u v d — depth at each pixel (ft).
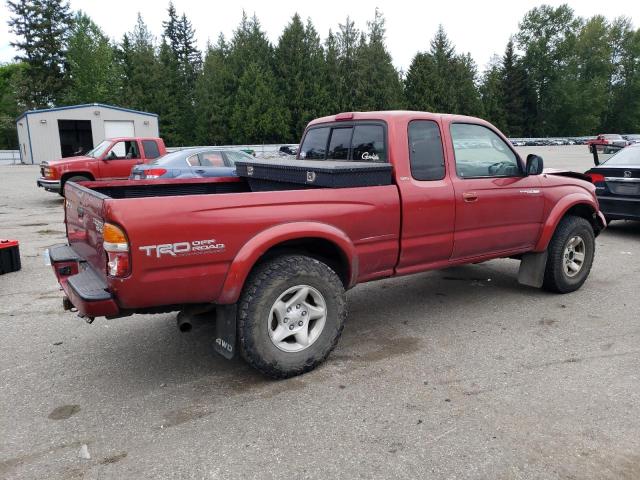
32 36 208.64
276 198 11.23
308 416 10.27
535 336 14.29
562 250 17.37
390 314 16.33
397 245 13.44
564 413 10.24
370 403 10.74
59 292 18.78
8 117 201.26
